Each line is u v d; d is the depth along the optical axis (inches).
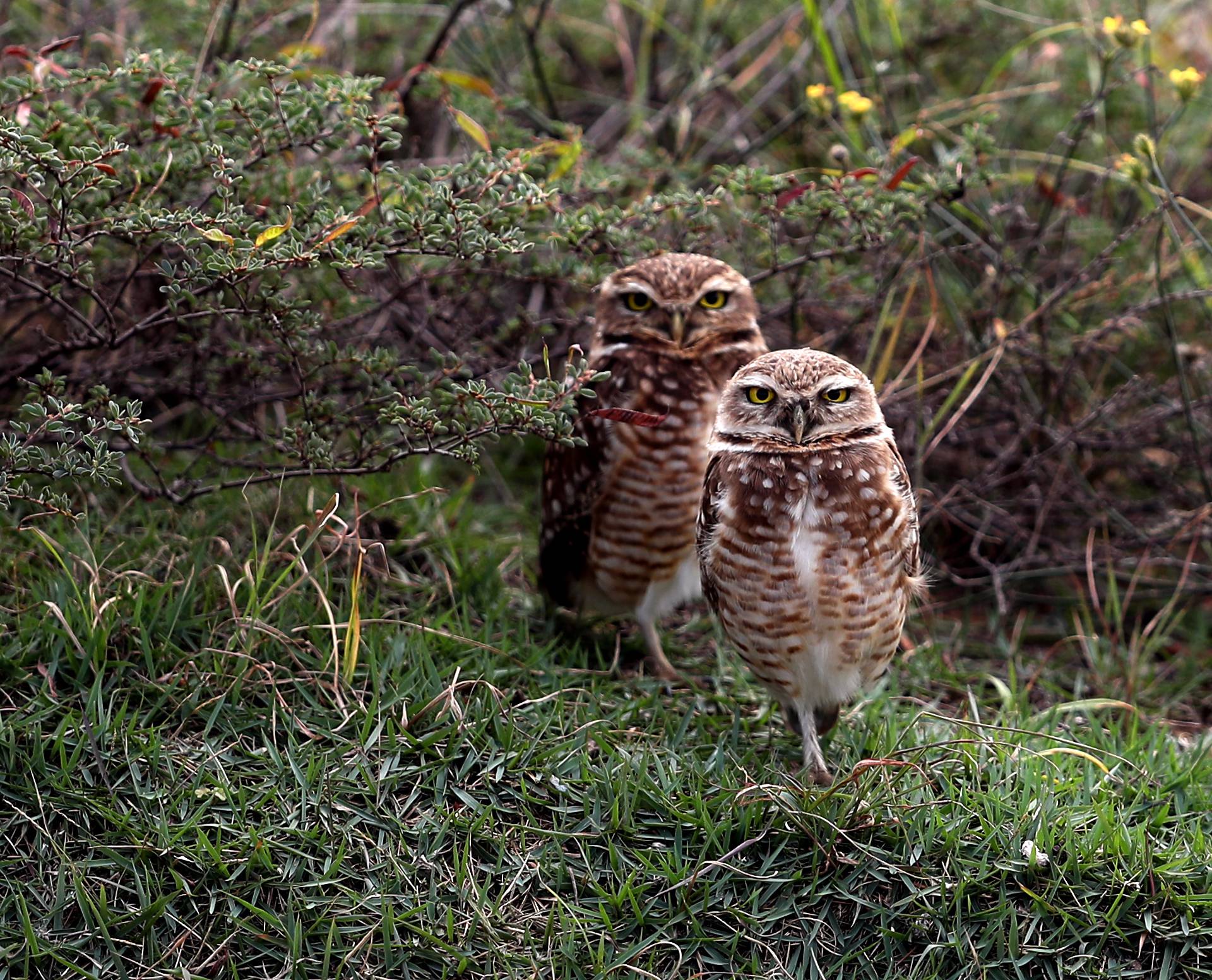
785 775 266.4
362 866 238.2
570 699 295.3
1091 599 393.4
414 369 300.7
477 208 271.6
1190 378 397.1
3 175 271.0
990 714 327.9
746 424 272.2
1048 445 401.7
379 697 270.7
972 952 229.1
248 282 293.6
